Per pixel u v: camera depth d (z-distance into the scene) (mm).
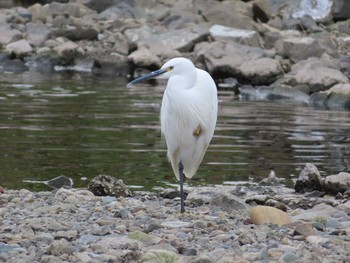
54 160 14906
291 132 18312
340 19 33594
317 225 8930
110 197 11266
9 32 31188
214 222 9211
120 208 10281
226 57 27859
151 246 8047
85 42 31281
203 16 32438
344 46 30094
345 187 12328
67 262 7445
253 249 7883
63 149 15805
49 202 10742
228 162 15148
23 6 35625
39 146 16016
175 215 9961
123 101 22047
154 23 32969
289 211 10430
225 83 27234
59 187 13078
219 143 16859
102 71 29344
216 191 12656
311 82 24844
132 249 7926
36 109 20281
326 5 33312
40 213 9828
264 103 23266
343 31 32219
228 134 17875
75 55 30109
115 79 27406
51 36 31422
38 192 12172
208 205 10883
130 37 30844
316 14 33062
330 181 12398
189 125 10375
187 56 29203
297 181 12727
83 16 33938
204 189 12922
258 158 15555
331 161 15414
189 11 33312
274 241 8203
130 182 13461
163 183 13438
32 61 30000
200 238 8344
